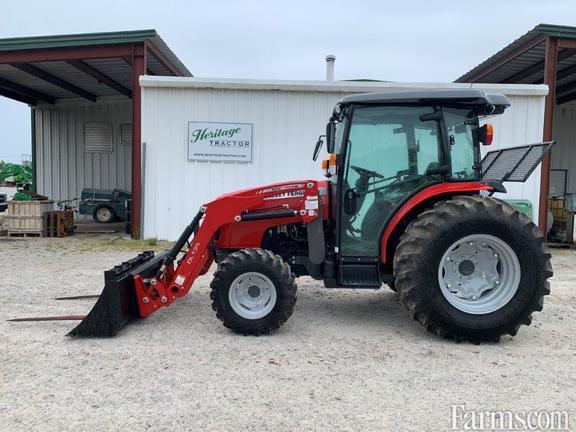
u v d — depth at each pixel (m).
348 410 2.90
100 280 6.48
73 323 4.56
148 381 3.28
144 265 4.81
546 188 9.95
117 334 4.22
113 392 3.11
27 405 2.93
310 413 2.86
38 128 16.88
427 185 4.29
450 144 4.28
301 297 5.67
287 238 4.76
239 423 2.74
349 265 4.36
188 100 9.98
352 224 4.36
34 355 3.73
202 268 4.66
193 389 3.16
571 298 5.73
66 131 16.84
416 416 2.84
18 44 10.46
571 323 4.70
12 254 8.63
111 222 15.37
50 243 10.01
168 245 9.66
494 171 5.19
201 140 10.04
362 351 3.87
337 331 4.38
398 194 4.34
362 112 4.30
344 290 6.05
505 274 4.11
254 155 10.11
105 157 16.86
